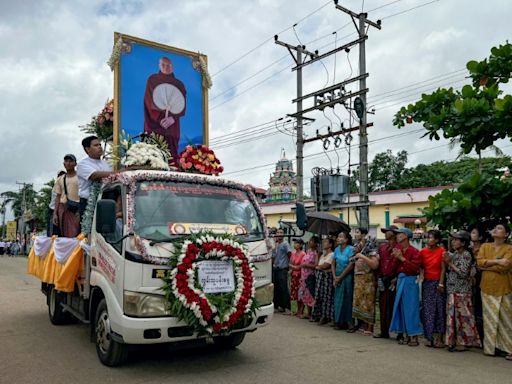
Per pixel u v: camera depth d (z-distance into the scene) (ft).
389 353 22.41
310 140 52.19
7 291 43.80
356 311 26.91
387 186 132.87
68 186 26.84
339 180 47.24
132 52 37.06
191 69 40.27
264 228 20.30
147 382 17.28
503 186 24.02
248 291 18.13
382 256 26.21
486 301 22.33
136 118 36.47
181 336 17.21
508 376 18.67
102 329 19.51
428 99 27.40
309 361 20.53
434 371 19.27
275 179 164.14
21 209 225.56
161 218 18.19
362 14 46.21
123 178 18.84
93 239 20.93
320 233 36.47
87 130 36.17
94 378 17.76
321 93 50.24
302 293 32.24
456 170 117.29
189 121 39.47
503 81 26.32
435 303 24.07
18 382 17.30
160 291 16.99
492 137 25.77
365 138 45.37
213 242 17.76
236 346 22.29
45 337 24.80
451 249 27.63
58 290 24.95
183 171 22.77
